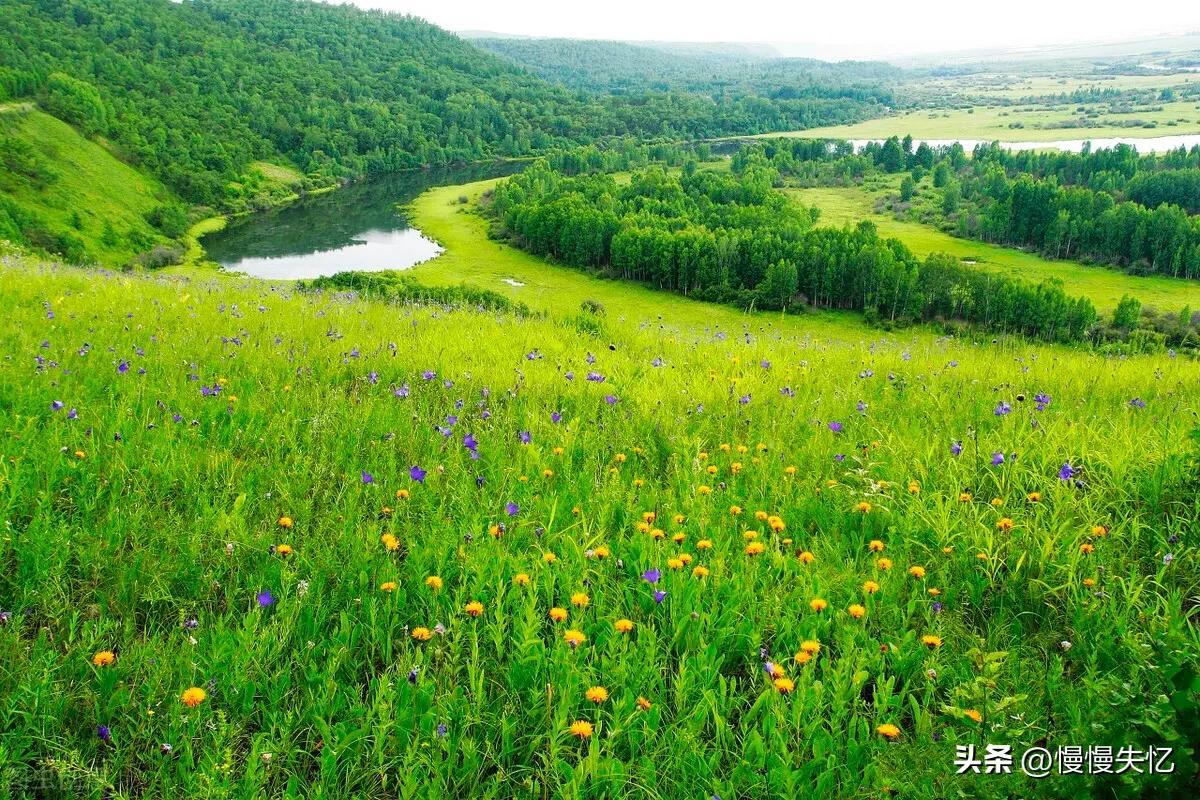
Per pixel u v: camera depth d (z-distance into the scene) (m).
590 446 6.07
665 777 3.06
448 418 6.16
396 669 3.60
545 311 13.95
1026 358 9.77
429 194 193.00
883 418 6.82
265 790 3.03
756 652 3.77
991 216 158.38
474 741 3.16
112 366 7.24
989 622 4.04
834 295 105.50
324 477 5.37
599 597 4.09
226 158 180.62
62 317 9.33
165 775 2.97
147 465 5.10
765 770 3.14
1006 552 4.49
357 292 14.70
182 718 3.19
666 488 5.51
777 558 4.38
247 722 3.37
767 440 6.20
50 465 4.87
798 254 109.12
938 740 3.30
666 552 4.41
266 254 126.25
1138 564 4.33
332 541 4.50
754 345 10.80
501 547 4.37
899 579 4.25
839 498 5.16
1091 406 6.82
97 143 155.62
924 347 10.48
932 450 5.64
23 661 3.35
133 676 3.43
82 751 3.09
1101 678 3.48
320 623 3.87
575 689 3.42
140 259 113.06
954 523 4.68
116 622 3.77
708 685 3.54
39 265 14.61
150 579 4.05
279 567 4.12
